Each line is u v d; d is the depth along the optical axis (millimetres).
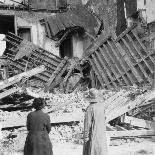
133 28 21234
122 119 11742
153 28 23203
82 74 23844
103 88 21859
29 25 25953
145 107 12977
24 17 25906
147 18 25203
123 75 21047
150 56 19859
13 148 10000
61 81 23328
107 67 22250
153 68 19562
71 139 10789
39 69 14867
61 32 26016
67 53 26797
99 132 6730
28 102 14570
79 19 26484
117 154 9023
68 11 26812
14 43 23906
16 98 14695
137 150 9391
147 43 21719
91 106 6879
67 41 26859
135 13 25672
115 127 11562
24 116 12359
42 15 26344
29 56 23453
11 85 15109
